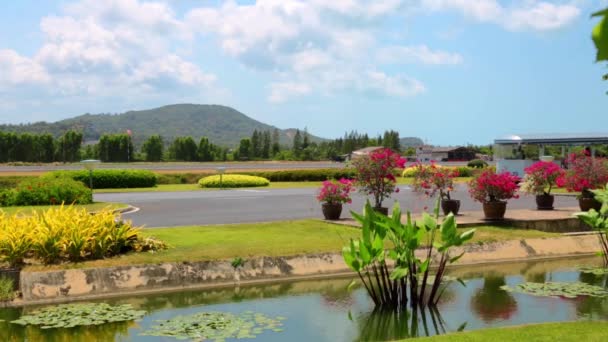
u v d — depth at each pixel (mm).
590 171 16875
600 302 8070
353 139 119125
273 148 119000
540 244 12047
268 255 9844
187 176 40875
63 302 8094
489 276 9898
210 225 13922
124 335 6449
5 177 31328
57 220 9391
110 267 8727
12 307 7809
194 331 6594
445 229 7559
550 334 5934
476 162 54562
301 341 6285
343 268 10078
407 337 6504
